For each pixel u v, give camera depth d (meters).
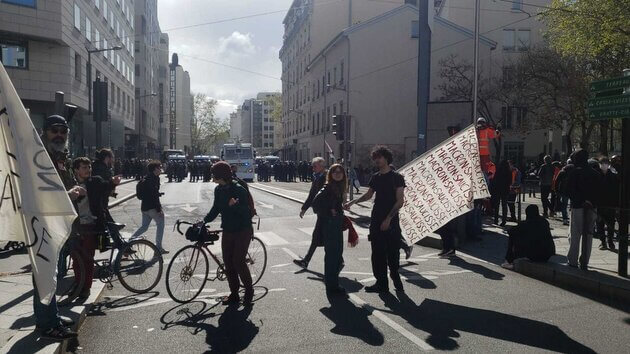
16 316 5.43
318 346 5.01
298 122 64.69
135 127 61.53
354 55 39.66
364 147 39.66
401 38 39.81
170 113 110.25
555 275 7.66
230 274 6.55
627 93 7.30
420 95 14.92
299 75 63.94
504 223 13.54
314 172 9.11
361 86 39.75
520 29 43.91
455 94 35.50
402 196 6.93
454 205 8.64
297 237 12.41
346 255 10.04
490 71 39.25
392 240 7.12
